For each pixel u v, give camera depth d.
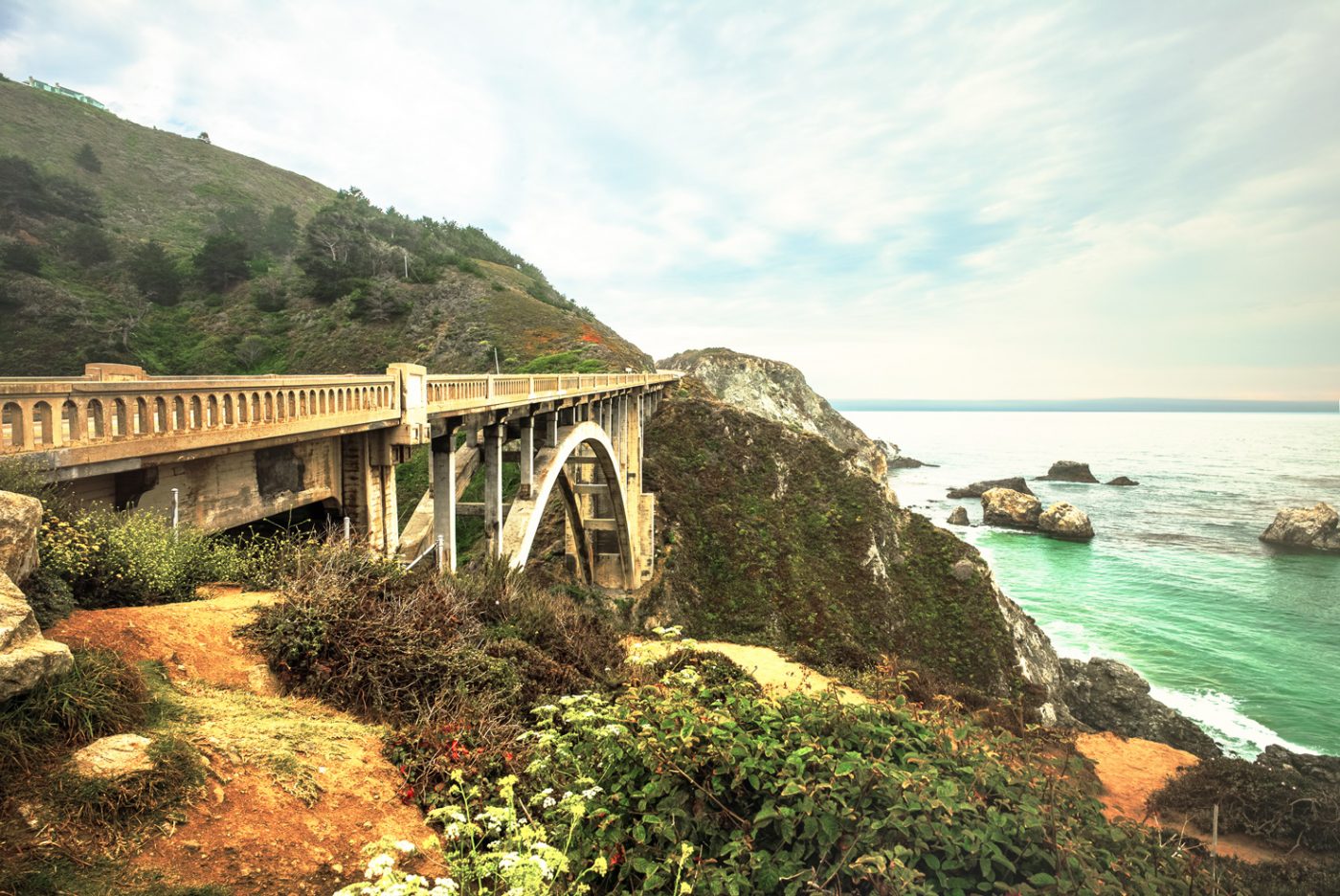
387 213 107.06
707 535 42.69
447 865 4.35
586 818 4.51
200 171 124.56
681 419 53.47
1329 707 33.19
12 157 80.50
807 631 37.00
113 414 6.25
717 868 4.05
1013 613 39.88
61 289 63.97
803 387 110.75
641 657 8.27
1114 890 4.08
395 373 11.22
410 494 38.03
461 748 5.56
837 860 4.30
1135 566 61.25
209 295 72.94
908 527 47.84
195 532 7.80
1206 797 16.03
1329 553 65.56
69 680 4.22
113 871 3.37
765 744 4.85
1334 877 11.16
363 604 7.22
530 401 17.45
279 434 8.40
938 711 6.68
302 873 3.84
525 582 12.71
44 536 5.77
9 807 3.41
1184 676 36.88
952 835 4.27
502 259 122.44
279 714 5.43
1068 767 5.35
